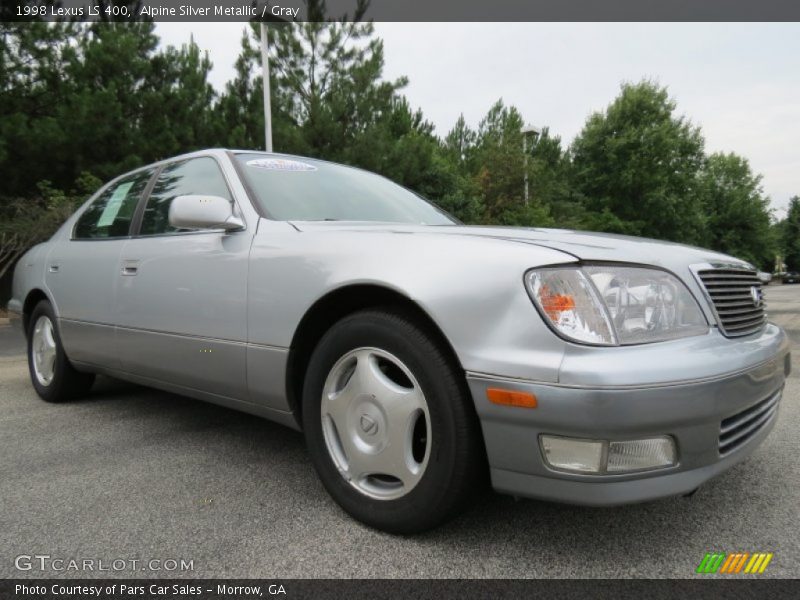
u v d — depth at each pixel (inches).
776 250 2087.8
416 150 653.9
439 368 69.1
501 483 67.1
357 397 77.9
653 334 67.0
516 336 64.6
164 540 75.0
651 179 1360.7
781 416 134.6
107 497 88.6
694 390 63.1
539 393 62.0
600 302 64.6
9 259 458.6
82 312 131.7
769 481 94.6
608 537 75.5
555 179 1359.5
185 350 102.7
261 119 552.7
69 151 456.4
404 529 73.9
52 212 418.9
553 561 69.6
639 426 60.7
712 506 85.0
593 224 1294.3
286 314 85.1
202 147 519.8
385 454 74.9
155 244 112.1
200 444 114.4
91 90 470.0
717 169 2005.4
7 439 118.0
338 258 80.7
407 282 72.2
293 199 105.6
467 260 70.4
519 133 1114.1
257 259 90.8
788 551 72.1
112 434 121.1
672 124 1386.6
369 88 595.8
